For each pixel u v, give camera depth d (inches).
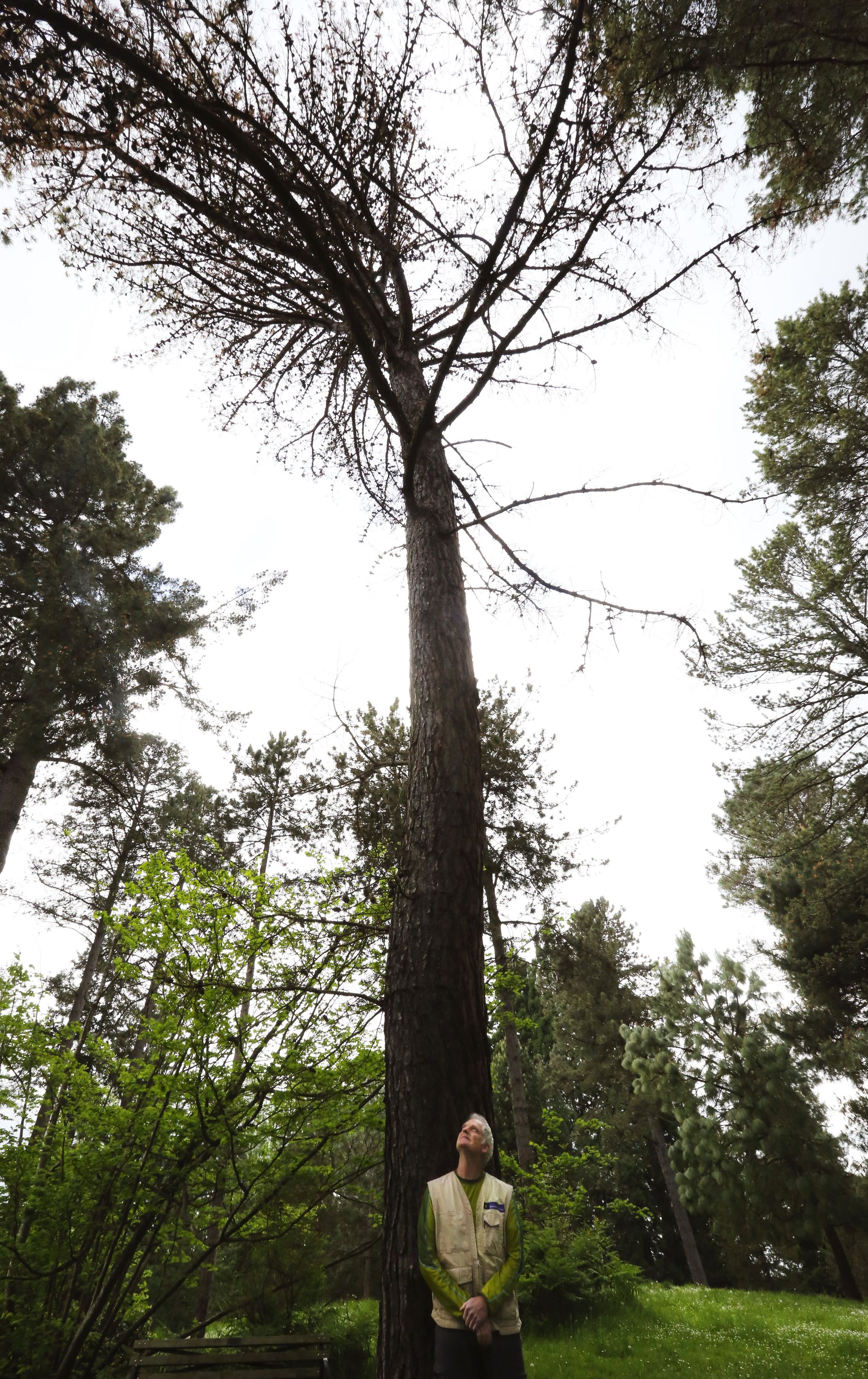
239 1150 223.6
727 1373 268.4
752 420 487.2
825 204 164.9
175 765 626.5
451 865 122.7
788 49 167.2
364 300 167.9
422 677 146.9
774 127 188.2
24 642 465.4
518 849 451.8
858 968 685.3
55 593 458.6
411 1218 97.9
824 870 651.5
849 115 193.8
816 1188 613.0
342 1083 218.4
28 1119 217.3
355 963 205.6
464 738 138.0
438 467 179.3
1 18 111.7
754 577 543.2
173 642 518.9
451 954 114.7
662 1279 943.0
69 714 465.1
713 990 730.8
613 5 123.4
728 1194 648.4
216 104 126.8
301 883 181.3
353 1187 262.5
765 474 487.8
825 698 500.4
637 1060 740.7
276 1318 259.1
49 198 158.6
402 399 190.4
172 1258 252.1
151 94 130.2
